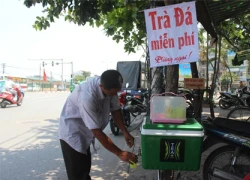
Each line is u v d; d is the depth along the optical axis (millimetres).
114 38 7418
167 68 3795
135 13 4617
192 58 3088
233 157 3240
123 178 4473
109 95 2629
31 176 4766
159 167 2666
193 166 2637
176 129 2607
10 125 9727
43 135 8078
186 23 3078
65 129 2896
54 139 7582
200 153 2621
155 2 3949
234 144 3201
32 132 8508
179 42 3109
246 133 3289
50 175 4816
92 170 5055
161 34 3139
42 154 6109
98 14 5648
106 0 5227
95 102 2633
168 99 2758
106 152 6203
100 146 6699
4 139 7527
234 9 5582
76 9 5156
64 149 2920
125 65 15203
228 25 8234
